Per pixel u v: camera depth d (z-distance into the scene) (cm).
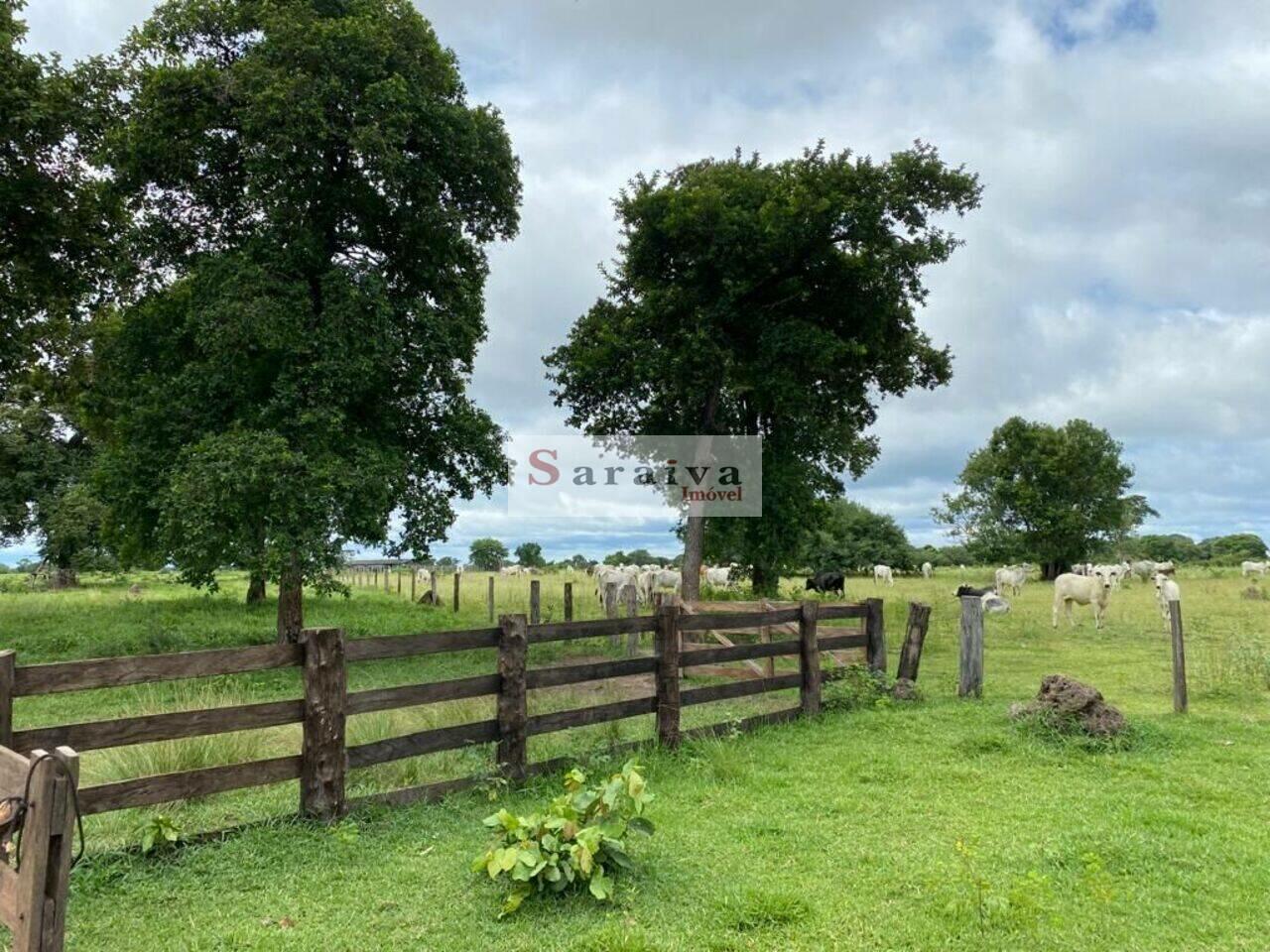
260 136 1342
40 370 1875
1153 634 1734
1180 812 555
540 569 5562
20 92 1269
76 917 393
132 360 1538
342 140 1387
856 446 2280
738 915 390
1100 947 365
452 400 1619
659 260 1938
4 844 269
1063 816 548
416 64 1462
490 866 402
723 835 509
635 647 1380
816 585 2888
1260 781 634
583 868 403
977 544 5688
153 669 455
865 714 888
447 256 1611
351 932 379
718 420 2117
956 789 614
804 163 1827
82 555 3372
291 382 1352
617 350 1925
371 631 1791
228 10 1435
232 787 476
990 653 1459
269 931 381
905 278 1880
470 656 1480
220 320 1307
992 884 430
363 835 499
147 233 1455
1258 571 4312
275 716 497
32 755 263
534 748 704
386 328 1423
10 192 1334
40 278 1477
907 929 379
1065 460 5284
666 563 4681
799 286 1789
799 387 1847
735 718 836
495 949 363
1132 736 746
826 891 424
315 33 1342
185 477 1248
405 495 1479
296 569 1361
